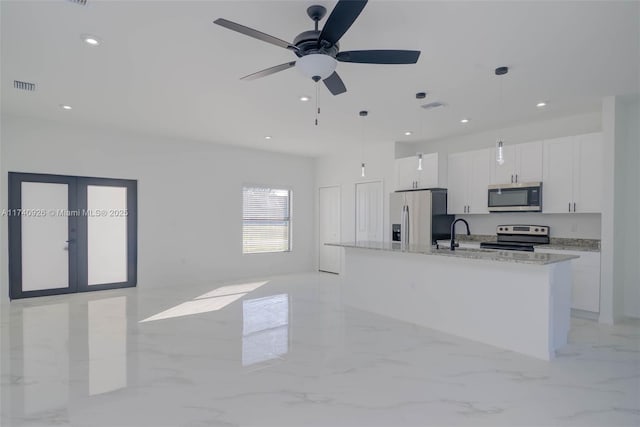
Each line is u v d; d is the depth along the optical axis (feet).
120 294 18.63
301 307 16.29
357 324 13.73
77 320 14.06
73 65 11.18
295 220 26.55
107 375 9.25
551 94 13.58
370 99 14.20
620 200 13.99
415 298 13.87
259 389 8.55
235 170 23.63
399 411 7.59
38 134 17.38
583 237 16.08
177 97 14.05
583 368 9.75
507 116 16.48
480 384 8.81
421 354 10.75
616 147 13.67
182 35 9.37
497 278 11.55
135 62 10.95
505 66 11.15
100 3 7.93
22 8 8.14
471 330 12.13
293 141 21.98
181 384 8.79
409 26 8.86
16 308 15.76
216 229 22.86
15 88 13.12
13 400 8.00
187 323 13.75
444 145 21.43
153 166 20.61
